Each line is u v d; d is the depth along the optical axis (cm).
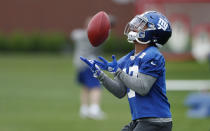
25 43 9544
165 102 1405
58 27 10250
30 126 2698
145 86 1338
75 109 3331
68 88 4469
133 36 1412
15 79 5172
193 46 6519
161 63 1370
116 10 10125
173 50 6538
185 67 6231
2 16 10212
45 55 8975
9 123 2786
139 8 6294
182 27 6519
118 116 3061
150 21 1409
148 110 1374
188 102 3162
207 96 3178
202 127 2659
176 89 4278
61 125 2741
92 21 1467
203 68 6078
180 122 2811
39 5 10256
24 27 10250
